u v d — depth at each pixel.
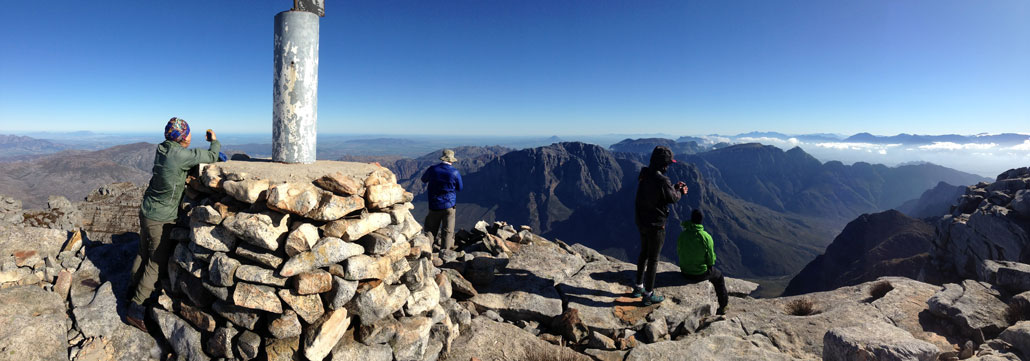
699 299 7.19
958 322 6.88
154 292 4.84
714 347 6.02
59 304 4.70
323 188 4.41
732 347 6.05
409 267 5.05
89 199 17.23
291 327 4.09
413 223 5.33
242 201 4.31
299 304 4.12
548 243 10.61
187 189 4.98
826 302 8.45
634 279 8.11
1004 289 7.64
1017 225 27.70
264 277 4.09
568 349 5.69
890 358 4.42
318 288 4.15
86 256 5.44
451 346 5.48
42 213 13.46
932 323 7.19
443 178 8.53
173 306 4.68
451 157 8.74
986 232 30.41
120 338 4.53
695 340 6.21
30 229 5.72
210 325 4.32
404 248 4.98
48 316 4.41
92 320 4.51
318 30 5.23
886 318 7.32
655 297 7.04
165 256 4.87
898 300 7.93
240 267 4.16
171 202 4.75
